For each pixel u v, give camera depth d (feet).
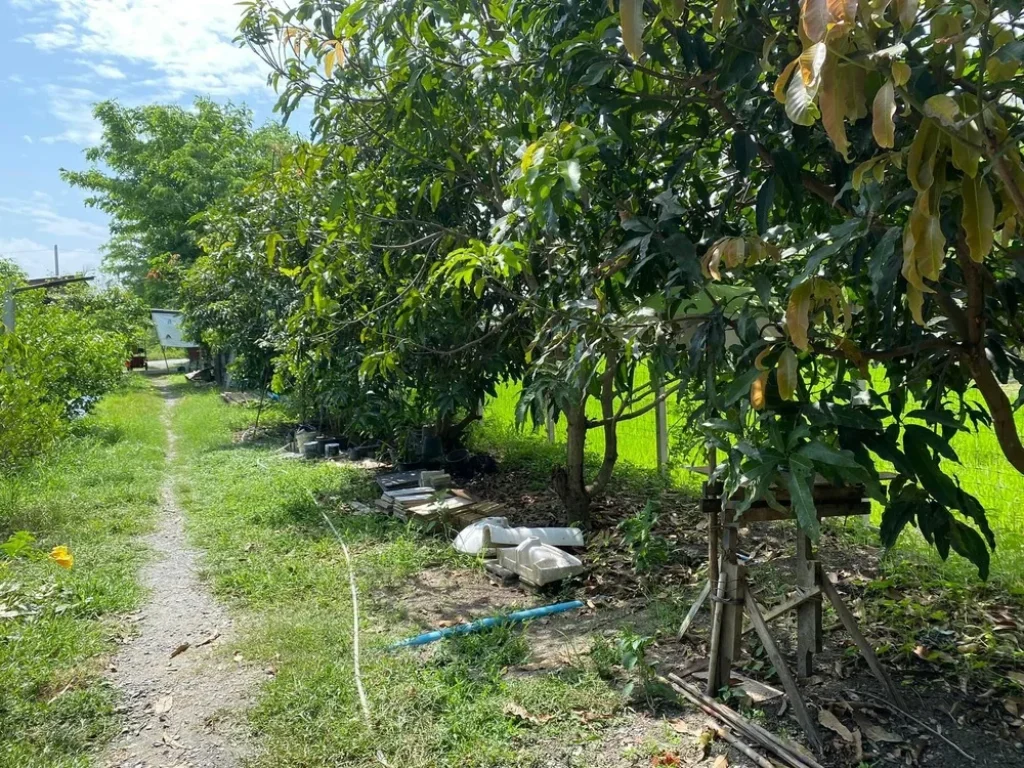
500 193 17.94
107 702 11.28
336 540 19.48
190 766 9.75
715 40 9.00
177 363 125.59
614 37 9.05
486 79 12.80
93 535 20.38
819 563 10.65
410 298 17.66
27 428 24.75
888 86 4.69
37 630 13.65
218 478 28.30
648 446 28.45
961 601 13.35
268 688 11.55
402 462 27.68
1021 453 8.49
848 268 9.18
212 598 15.79
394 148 18.16
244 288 37.65
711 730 9.87
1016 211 5.81
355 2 13.38
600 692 10.96
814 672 11.18
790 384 7.47
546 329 13.50
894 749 9.34
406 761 9.55
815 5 4.42
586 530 19.80
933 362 9.73
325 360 24.72
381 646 12.91
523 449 30.81
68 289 85.61
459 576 16.81
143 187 84.79
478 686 11.30
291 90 16.65
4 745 10.11
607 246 11.39
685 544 18.07
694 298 10.34
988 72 5.79
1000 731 9.64
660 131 10.00
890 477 9.79
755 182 10.78
